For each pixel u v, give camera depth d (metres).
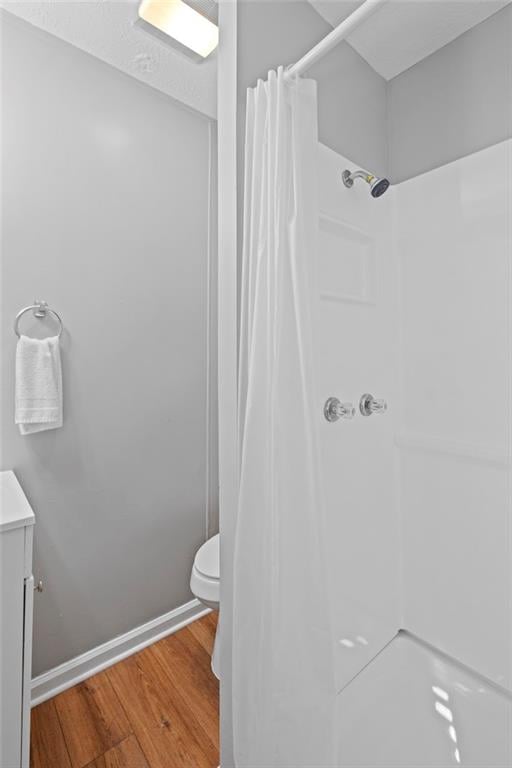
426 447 1.50
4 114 1.41
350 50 1.46
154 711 1.46
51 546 1.54
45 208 1.51
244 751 0.98
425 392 1.51
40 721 1.41
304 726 0.95
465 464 1.40
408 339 1.56
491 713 1.25
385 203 1.57
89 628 1.64
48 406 1.44
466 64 1.39
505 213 1.27
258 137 1.00
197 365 2.01
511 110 1.28
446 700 1.35
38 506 1.50
